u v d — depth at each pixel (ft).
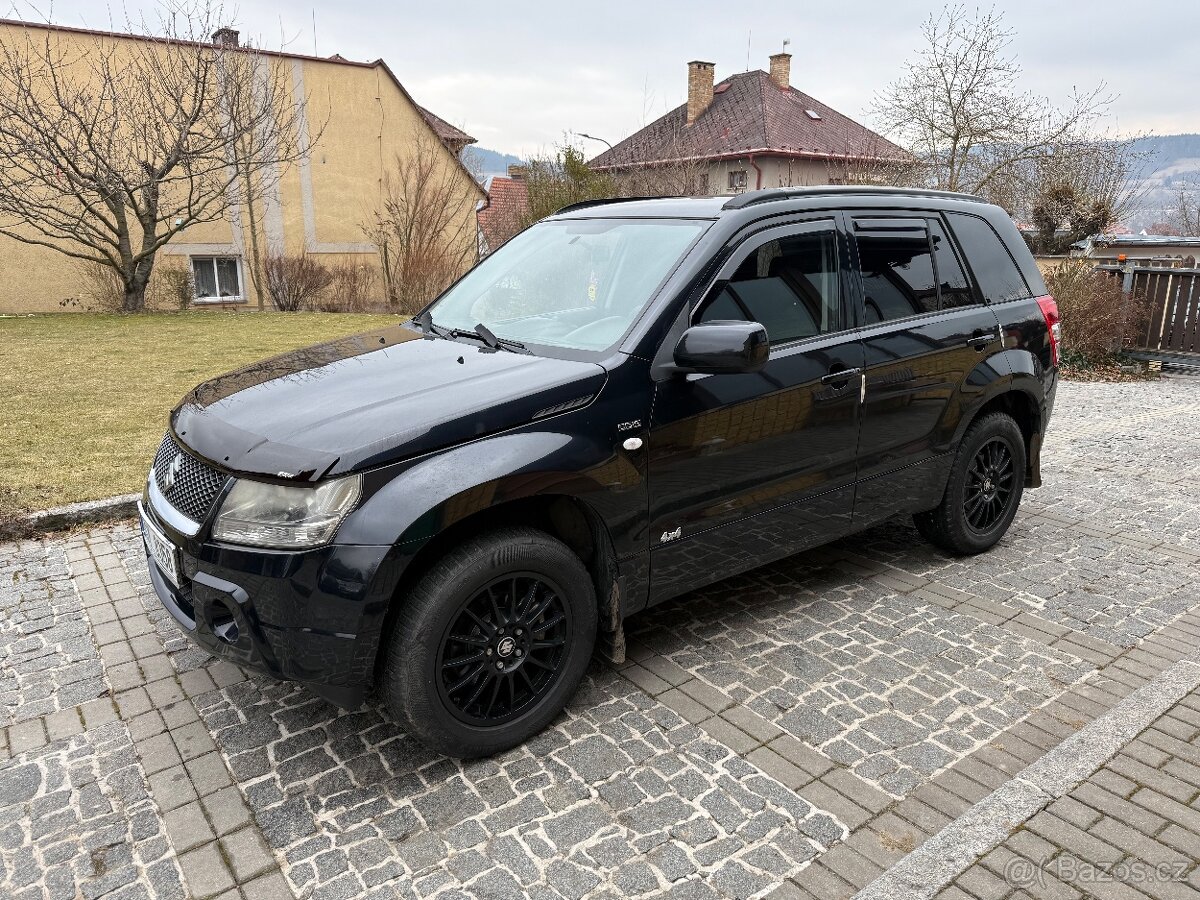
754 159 101.14
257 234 70.08
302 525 8.30
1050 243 62.75
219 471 8.90
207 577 8.72
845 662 11.51
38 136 52.47
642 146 100.07
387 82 74.02
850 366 11.98
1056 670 11.32
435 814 8.59
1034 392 14.97
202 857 8.02
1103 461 21.84
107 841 8.24
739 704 10.52
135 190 56.39
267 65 67.05
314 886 7.66
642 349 10.09
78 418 23.44
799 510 11.93
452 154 78.28
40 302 60.39
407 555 8.39
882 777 9.11
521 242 13.84
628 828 8.36
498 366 10.22
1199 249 52.54
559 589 9.69
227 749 9.67
